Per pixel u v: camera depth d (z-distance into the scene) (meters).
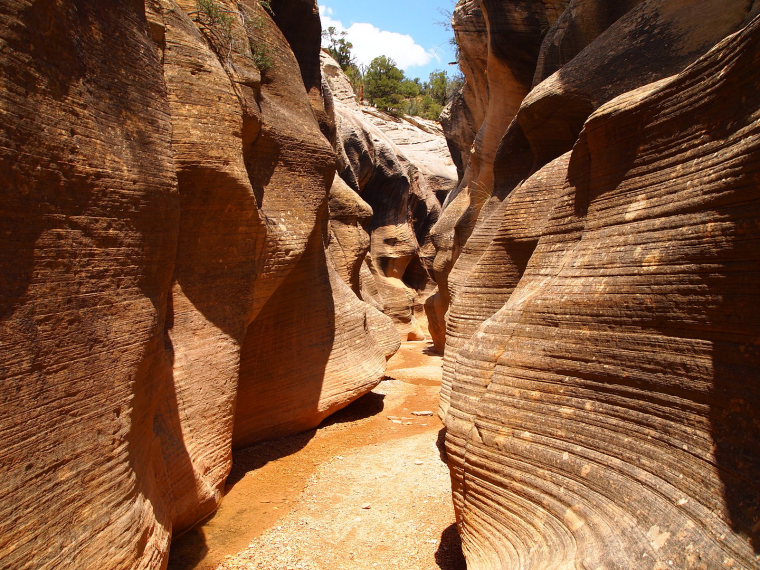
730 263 3.16
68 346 3.92
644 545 3.15
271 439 10.22
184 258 7.29
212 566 5.92
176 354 6.98
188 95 7.07
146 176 5.03
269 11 11.36
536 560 4.01
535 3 14.87
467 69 21.69
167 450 6.07
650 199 4.09
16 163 3.50
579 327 4.39
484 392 5.13
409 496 7.51
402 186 28.69
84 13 4.42
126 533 4.24
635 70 7.89
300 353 10.66
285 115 10.02
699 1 7.57
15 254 3.51
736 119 3.38
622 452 3.74
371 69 49.38
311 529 6.70
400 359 19.52
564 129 9.16
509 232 8.55
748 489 2.77
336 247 15.52
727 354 3.13
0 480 3.24
